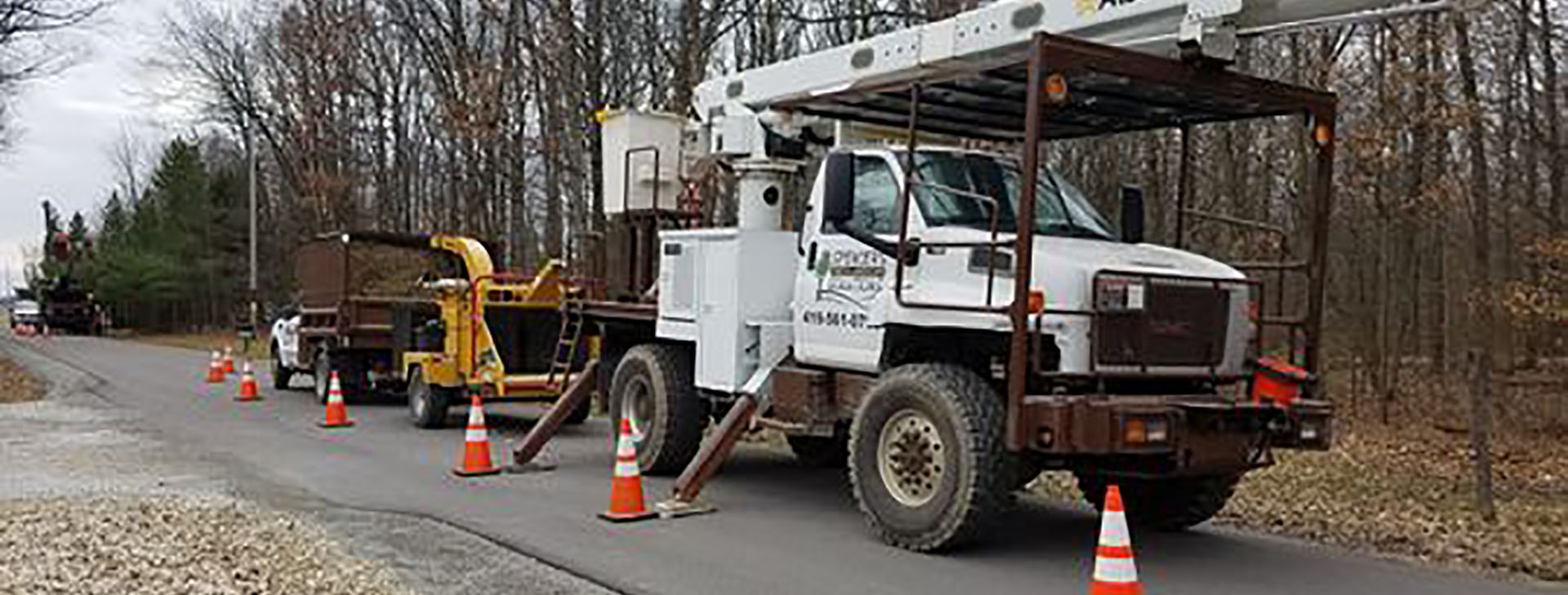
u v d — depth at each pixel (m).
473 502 9.59
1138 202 8.88
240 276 58.16
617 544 7.98
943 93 8.59
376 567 7.01
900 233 7.85
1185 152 9.15
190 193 58.97
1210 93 7.74
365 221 39.94
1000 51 8.41
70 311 57.97
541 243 30.33
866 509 8.03
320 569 6.75
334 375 15.58
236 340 47.38
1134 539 8.52
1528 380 16.06
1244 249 18.44
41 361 31.75
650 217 12.24
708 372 10.09
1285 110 8.25
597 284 14.55
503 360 15.20
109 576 6.29
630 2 22.42
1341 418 16.91
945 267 7.85
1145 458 7.70
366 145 40.00
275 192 55.44
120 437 13.94
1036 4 8.11
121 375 26.23
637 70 22.48
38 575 6.25
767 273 9.83
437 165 37.56
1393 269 19.09
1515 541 8.35
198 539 7.33
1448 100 16.09
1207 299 7.67
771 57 20.78
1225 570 7.51
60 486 10.07
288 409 18.08
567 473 11.27
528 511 9.20
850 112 9.45
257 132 50.06
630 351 11.55
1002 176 8.66
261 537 7.50
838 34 20.64
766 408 9.49
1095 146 18.77
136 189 77.62
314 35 38.81
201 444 13.41
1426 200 16.25
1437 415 16.59
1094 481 9.25
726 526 8.70
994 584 6.93
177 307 59.91
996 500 7.31
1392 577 7.34
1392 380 18.28
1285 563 7.72
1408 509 9.74
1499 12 16.58
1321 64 16.56
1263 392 7.73
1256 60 18.08
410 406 15.88
